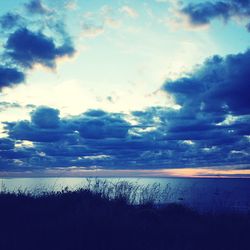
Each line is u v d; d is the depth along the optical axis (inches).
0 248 257.8
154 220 378.0
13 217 354.0
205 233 319.3
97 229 297.1
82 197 431.8
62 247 265.9
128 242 279.3
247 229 331.0
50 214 370.6
